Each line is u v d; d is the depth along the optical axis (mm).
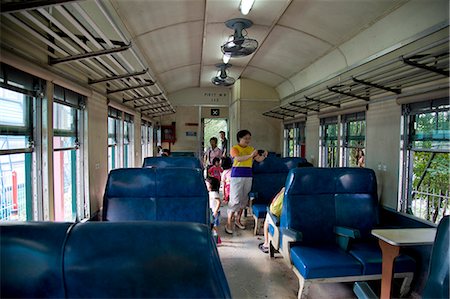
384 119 3293
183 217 2520
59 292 741
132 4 3199
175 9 3584
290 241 2455
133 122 5980
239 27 4008
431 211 2703
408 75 2545
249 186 4094
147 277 730
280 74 6402
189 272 729
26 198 2230
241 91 7578
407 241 1820
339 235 2566
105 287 735
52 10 1986
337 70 4477
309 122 5668
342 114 4312
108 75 3281
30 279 728
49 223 792
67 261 733
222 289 743
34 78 2230
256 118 7613
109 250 739
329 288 2637
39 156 2285
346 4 3152
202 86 9391
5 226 768
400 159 3027
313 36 4156
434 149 2648
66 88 2727
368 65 3627
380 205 3318
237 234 4152
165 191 2551
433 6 2535
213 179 4250
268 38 4660
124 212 2482
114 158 4809
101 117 3727
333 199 2754
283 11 3627
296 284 2713
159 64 5840
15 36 1814
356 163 4039
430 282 1174
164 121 9820
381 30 3256
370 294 1543
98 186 3631
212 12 3701
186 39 4766
